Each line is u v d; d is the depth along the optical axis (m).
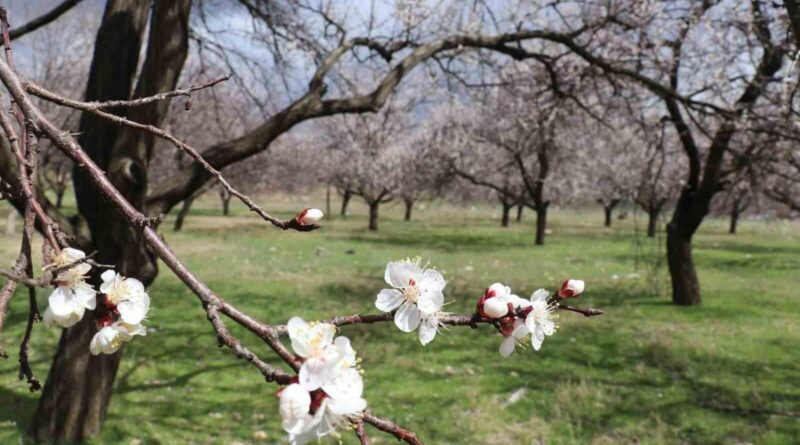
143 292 1.16
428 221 35.19
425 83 8.62
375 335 8.32
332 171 29.33
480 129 19.67
